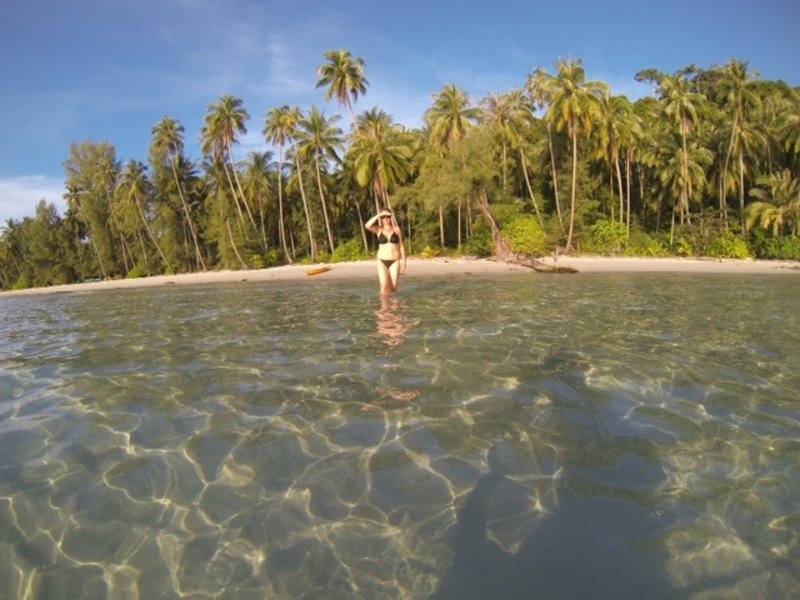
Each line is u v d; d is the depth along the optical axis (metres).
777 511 2.34
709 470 2.71
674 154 34.81
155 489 2.69
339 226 49.34
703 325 6.72
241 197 47.53
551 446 3.03
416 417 3.52
